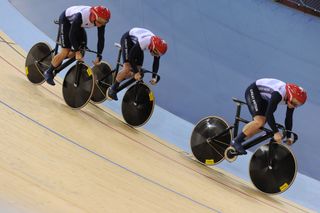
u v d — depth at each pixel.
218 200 7.88
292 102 8.26
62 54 9.59
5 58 11.29
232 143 8.79
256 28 15.55
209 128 9.67
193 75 13.34
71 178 6.45
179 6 15.78
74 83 9.59
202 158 9.69
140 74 9.62
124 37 9.88
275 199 9.19
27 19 14.46
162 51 9.43
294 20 16.38
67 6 14.95
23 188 5.52
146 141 9.77
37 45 10.25
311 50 15.02
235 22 15.63
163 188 7.47
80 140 8.12
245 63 14.03
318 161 11.52
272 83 8.47
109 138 8.88
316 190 10.57
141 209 6.33
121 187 6.84
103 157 7.77
